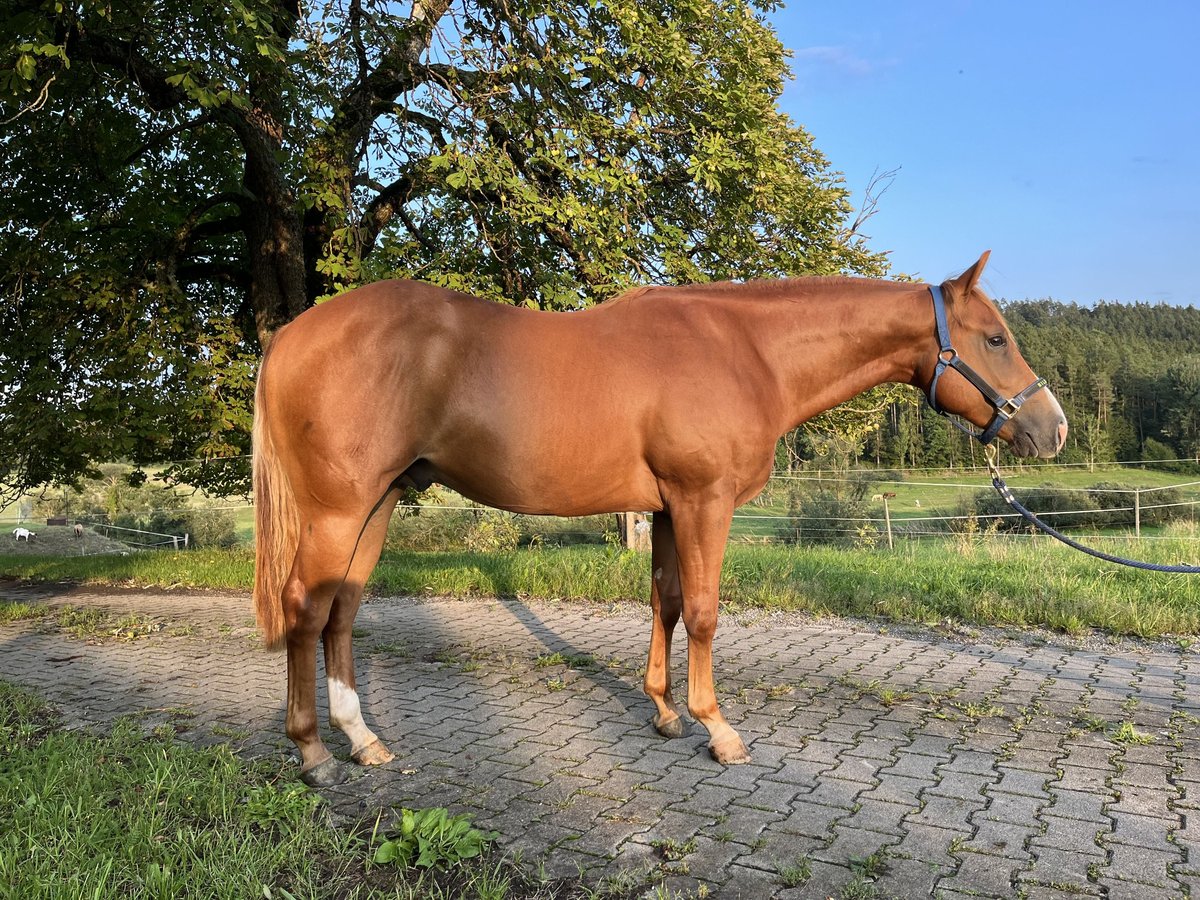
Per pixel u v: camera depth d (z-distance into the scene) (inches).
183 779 120.2
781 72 449.4
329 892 91.7
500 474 126.9
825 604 265.9
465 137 327.6
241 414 369.4
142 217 419.2
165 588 373.1
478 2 335.0
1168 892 92.0
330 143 350.0
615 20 337.7
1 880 87.0
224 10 239.6
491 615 274.8
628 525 400.5
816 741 143.4
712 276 394.9
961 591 267.7
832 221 441.4
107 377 364.5
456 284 321.7
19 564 476.1
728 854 101.4
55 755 127.0
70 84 329.7
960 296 137.2
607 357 128.0
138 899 86.7
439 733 150.1
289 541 124.4
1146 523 804.6
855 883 92.6
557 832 108.1
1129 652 210.4
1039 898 90.8
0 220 392.8
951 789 121.4
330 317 122.7
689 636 133.7
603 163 342.6
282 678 195.2
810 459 767.1
